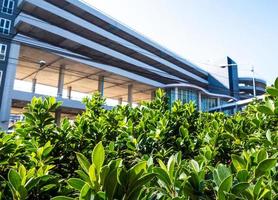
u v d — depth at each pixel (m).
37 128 3.39
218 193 1.19
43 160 2.58
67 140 3.41
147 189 1.40
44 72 47.06
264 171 1.40
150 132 3.30
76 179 1.19
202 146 2.92
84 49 44.91
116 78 49.84
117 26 49.84
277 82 2.10
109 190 1.11
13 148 2.55
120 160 1.24
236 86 77.62
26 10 38.84
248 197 1.25
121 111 4.71
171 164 1.46
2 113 32.28
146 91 60.50
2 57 33.50
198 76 77.06
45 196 1.85
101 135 3.65
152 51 60.34
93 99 5.60
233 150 2.93
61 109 39.50
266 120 2.99
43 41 40.41
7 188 1.67
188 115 4.50
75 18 42.19
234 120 3.62
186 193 1.33
